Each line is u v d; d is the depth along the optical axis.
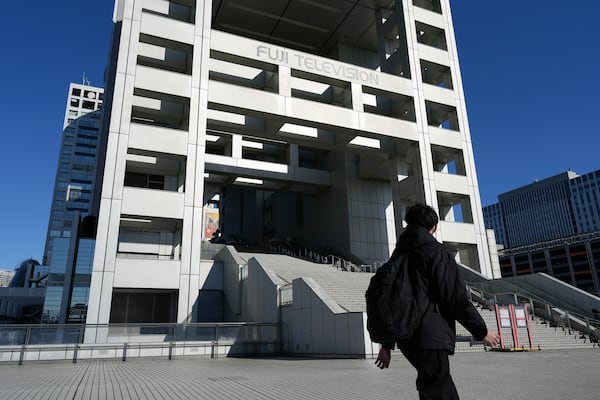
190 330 15.57
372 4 34.25
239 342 16.02
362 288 19.17
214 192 39.00
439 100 31.61
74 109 135.38
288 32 37.12
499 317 14.87
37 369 11.36
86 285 60.47
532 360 10.73
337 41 38.34
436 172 29.67
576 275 95.06
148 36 24.44
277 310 16.81
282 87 26.77
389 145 31.94
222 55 26.14
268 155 39.78
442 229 28.67
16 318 90.25
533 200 179.25
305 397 5.69
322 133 30.73
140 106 26.12
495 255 36.59
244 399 5.64
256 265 19.16
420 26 33.38
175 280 21.62
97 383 7.77
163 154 23.41
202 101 24.45
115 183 21.53
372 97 32.91
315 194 39.22
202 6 26.17
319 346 13.99
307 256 37.94
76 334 14.41
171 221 25.20
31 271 113.00
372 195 36.03
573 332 17.58
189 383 7.52
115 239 20.80
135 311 24.25
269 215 50.16
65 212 123.88
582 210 161.00
